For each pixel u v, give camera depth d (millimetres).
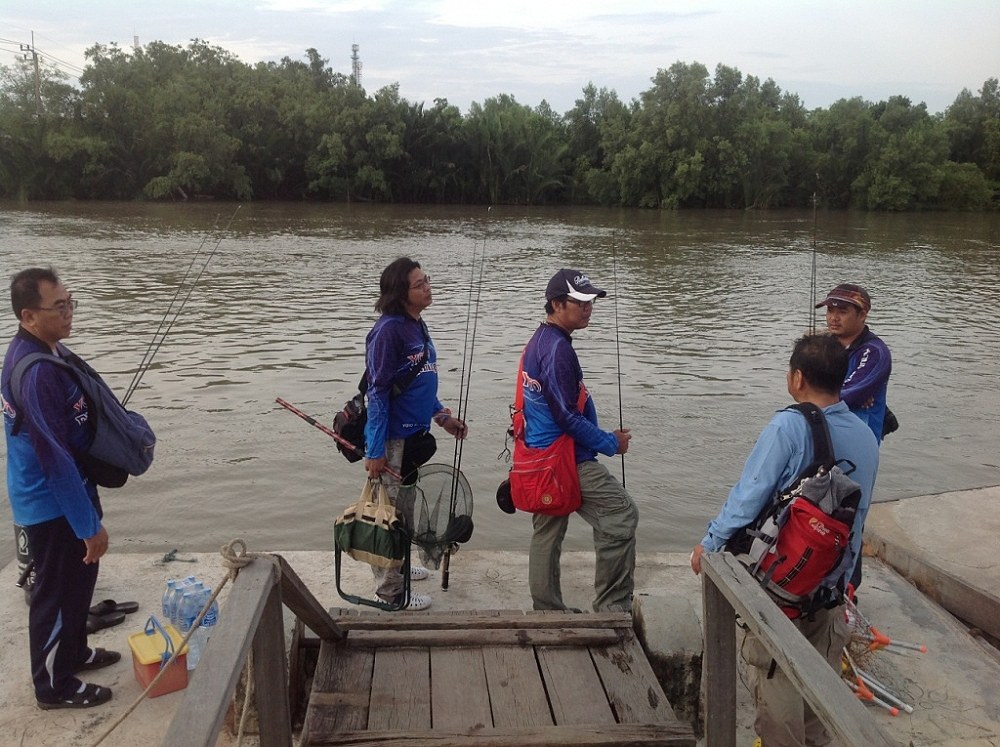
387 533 4047
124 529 7137
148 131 56375
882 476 8797
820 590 2998
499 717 3230
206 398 10703
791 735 3092
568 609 4480
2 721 3617
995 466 9117
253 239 32719
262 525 7270
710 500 8008
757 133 63719
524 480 4199
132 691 3850
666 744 3086
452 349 13844
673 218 53688
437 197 66812
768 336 15570
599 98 71875
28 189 54688
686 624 3732
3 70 54094
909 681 4117
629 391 11609
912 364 13711
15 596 4668
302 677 3715
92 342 13547
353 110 62938
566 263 27156
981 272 26375
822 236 40469
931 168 64688
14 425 3504
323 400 10711
